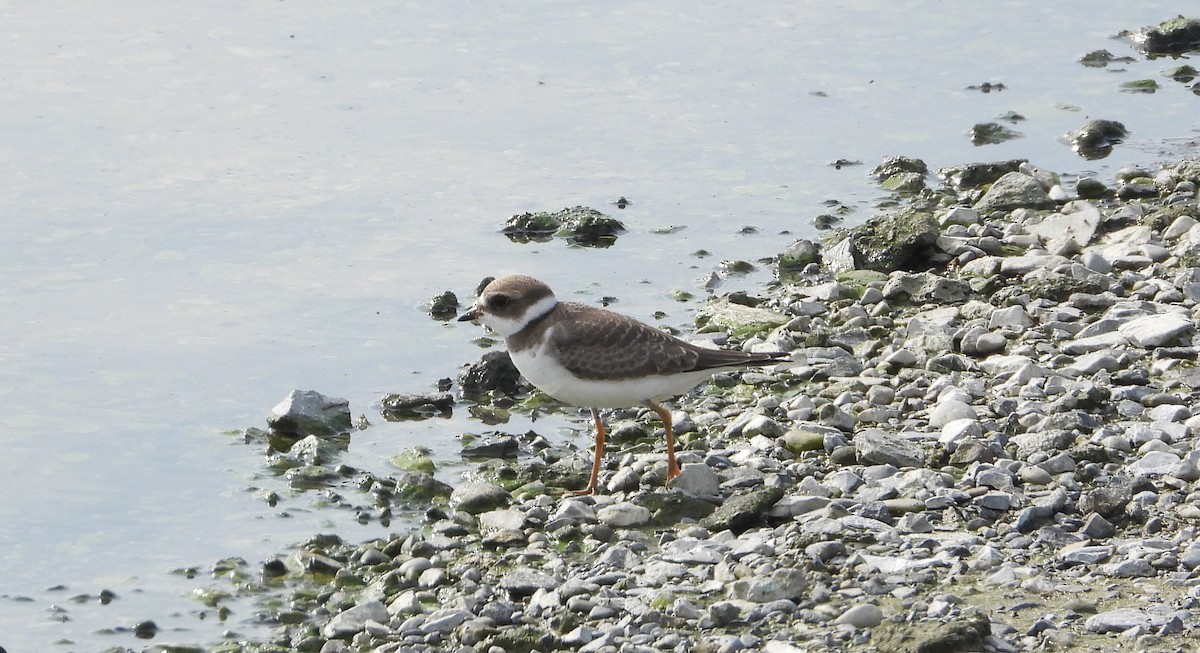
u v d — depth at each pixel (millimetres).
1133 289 16891
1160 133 23188
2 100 24562
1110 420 13492
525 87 25766
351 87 25641
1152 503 11547
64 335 17000
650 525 12211
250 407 15305
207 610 11422
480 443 14297
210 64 26578
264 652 10719
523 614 10680
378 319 17547
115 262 19031
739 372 15578
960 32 28922
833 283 17781
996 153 22625
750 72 26656
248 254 19375
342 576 11789
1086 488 12094
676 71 26656
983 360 15359
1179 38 27641
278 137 23469
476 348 16781
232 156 22688
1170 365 14531
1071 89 25562
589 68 26719
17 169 21922
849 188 21516
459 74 26375
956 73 26531
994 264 17812
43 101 24625
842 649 9586
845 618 9938
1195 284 16453
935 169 22031
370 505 13117
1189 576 10312
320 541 12375
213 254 19359
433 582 11500
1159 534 11125
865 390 14891
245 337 17031
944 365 15070
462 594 11156
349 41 28016
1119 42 28188
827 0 31109
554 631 10398
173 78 25844
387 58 27094
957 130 23719
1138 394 13867
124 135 23344
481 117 24375
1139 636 9406
